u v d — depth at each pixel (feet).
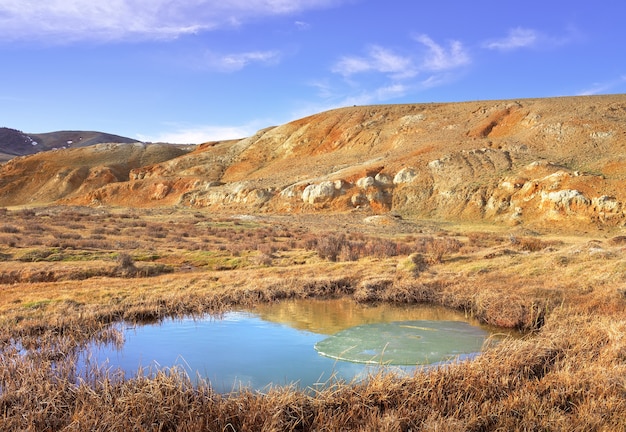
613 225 159.53
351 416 22.75
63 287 54.39
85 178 391.45
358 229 161.99
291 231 144.36
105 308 44.70
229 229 146.82
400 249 86.89
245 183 284.00
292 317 45.93
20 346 34.55
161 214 218.18
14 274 64.44
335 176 250.16
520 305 43.04
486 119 302.45
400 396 24.56
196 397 23.63
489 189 202.18
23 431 21.09
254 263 78.18
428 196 220.43
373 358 32.99
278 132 407.64
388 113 375.86
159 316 45.21
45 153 449.48
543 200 180.65
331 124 384.47
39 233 117.19
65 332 37.45
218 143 470.39
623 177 176.65
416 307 50.11
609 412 22.20
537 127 260.62
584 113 264.93
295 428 22.86
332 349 35.06
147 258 81.82
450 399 24.02
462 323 43.37
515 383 26.11
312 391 26.99
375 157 287.28
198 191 292.61
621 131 230.27
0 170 408.87
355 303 52.06
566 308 40.70
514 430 21.53
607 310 39.22
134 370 30.14
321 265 70.08
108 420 21.57
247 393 23.88
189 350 35.19
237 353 34.35
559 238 133.08
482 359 28.27
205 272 68.44
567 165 202.80
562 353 30.17
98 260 78.89
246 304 51.11
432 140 287.48
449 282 54.49
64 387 24.81
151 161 452.76
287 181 272.51
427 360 31.24
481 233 144.66
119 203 323.16
